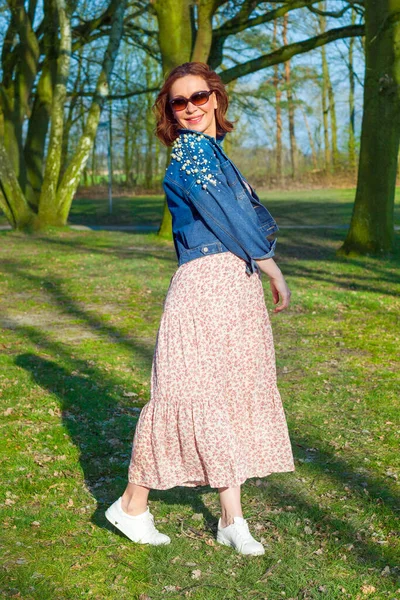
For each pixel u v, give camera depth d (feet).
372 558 9.02
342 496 11.00
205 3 50.03
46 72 77.20
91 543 9.34
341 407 15.79
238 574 8.57
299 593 8.12
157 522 10.07
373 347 22.00
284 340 23.07
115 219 80.33
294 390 17.21
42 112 77.36
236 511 8.98
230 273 8.75
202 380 8.63
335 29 52.19
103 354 21.12
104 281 35.68
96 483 11.50
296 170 153.79
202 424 8.59
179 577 8.50
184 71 9.03
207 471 8.66
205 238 8.78
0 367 19.25
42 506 10.59
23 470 12.01
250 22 55.72
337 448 13.17
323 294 31.32
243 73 53.26
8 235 60.64
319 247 51.24
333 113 147.23
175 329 8.70
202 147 8.69
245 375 8.97
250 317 8.92
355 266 40.81
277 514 10.31
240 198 8.71
